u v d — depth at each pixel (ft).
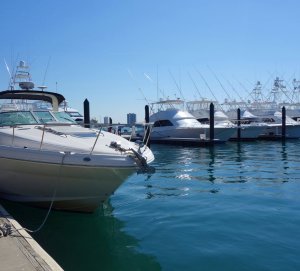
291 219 26.86
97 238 23.30
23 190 26.53
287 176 46.34
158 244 22.39
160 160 64.59
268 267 19.01
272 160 64.39
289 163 59.77
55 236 23.47
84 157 22.86
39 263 14.99
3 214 22.17
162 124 104.37
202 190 37.73
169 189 38.32
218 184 41.09
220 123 109.70
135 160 23.25
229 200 33.06
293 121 130.00
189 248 21.67
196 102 126.31
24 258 15.51
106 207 30.68
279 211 29.09
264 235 23.57
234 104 146.10
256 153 76.89
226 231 24.43
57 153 23.08
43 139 25.46
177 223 26.30
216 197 34.35
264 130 119.14
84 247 21.95
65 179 24.29
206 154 75.05
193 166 56.49
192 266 19.31
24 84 35.22
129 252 21.20
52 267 14.61
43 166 23.59
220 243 22.35
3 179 26.30
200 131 98.99
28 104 37.27
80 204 26.14
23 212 27.32
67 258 20.43
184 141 96.58
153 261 20.01
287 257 20.16
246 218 27.22
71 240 22.89
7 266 14.71
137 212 29.25
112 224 26.00
